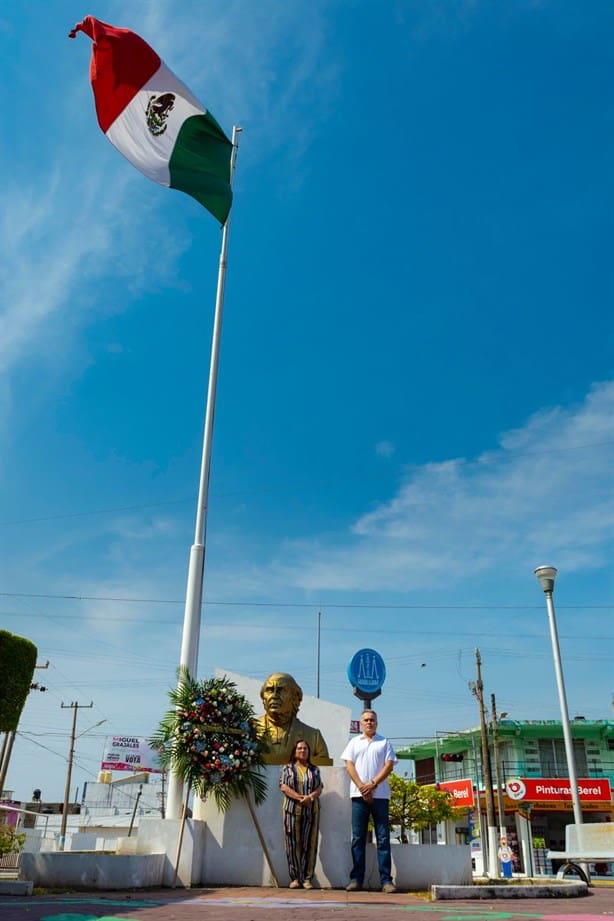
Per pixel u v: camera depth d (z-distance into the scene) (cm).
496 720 4006
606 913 509
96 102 1315
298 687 901
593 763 4384
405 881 812
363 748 805
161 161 1325
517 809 4044
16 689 1151
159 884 768
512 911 523
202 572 1072
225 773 813
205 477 1144
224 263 1327
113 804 5969
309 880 770
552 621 1748
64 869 723
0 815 1383
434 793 3772
